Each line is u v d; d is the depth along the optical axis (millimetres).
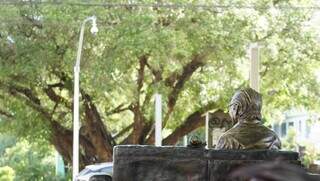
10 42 28688
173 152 7035
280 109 33500
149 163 7023
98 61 28312
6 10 28078
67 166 41000
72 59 28344
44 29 28156
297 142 45938
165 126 32562
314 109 32844
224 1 29625
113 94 31000
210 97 31953
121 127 35156
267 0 30500
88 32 27922
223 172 6996
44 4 28078
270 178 2020
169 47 27750
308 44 31672
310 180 2055
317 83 32406
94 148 32344
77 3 27938
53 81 30938
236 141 7848
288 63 31422
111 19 28297
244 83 31016
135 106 31547
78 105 28156
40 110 31172
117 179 7016
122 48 27406
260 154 7008
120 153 7043
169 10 28953
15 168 43500
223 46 29344
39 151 36406
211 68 31062
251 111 8055
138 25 27719
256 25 30375
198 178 7000
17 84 29734
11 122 31359
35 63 28469
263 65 31531
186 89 31406
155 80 30578
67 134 32312
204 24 28828
